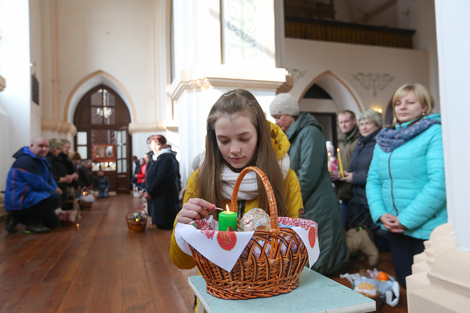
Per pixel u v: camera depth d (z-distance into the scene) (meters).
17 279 2.68
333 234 2.43
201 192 1.04
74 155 7.41
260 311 0.69
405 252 2.14
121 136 12.18
